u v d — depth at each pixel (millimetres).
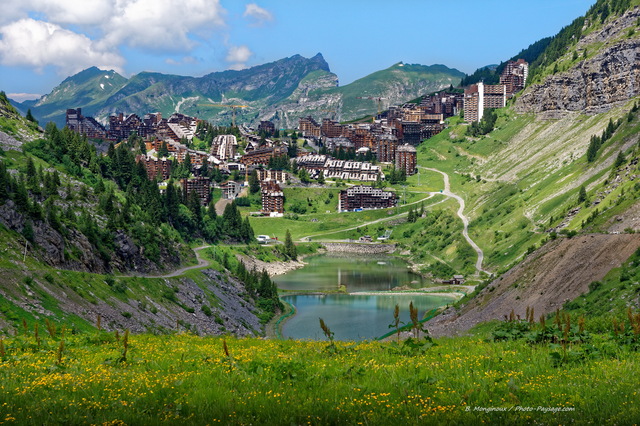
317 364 37906
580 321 44094
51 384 33000
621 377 32031
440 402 28828
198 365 38000
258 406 28297
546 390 29984
